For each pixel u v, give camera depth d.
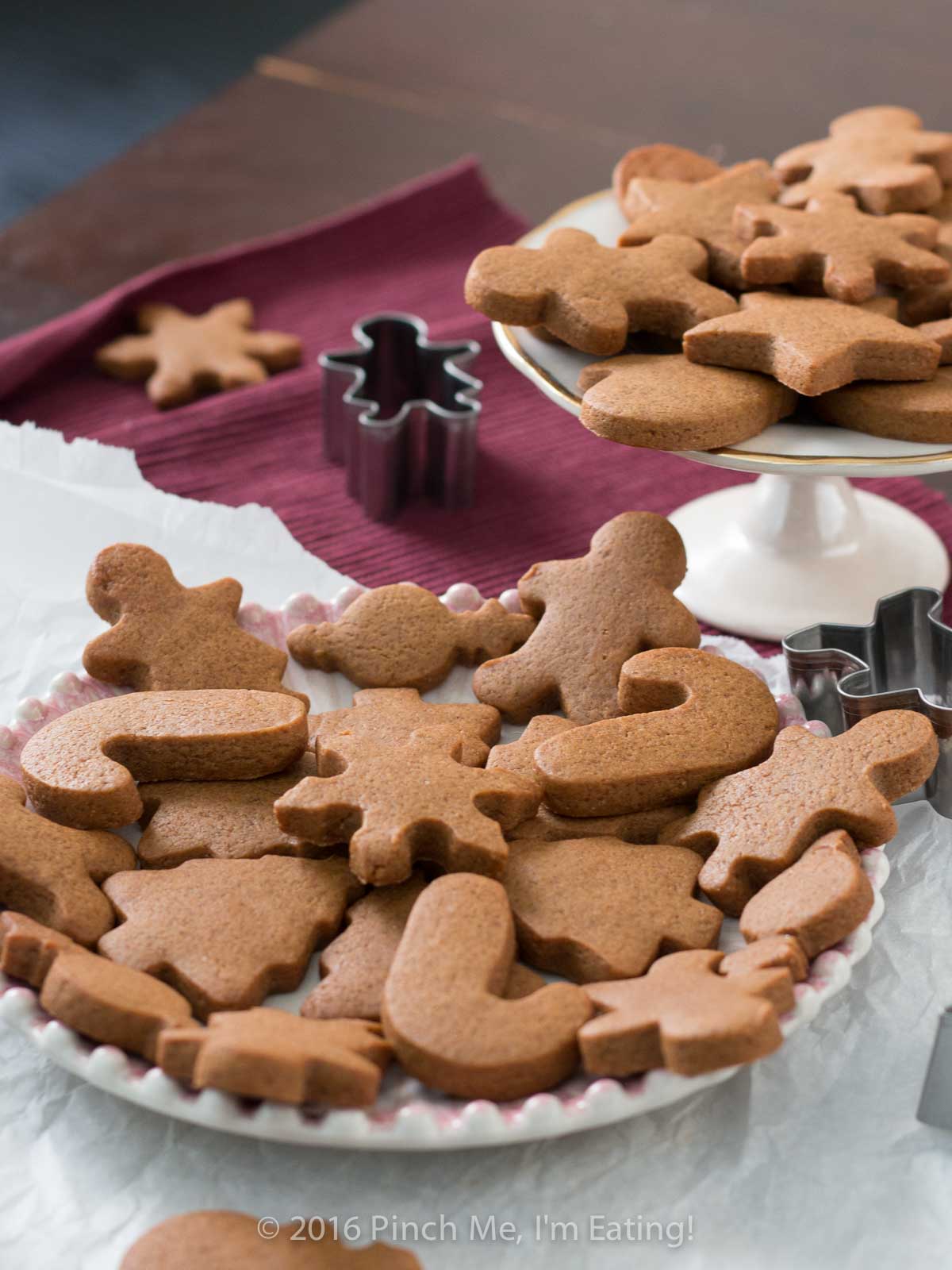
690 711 0.77
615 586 0.82
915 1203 0.69
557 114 1.42
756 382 0.82
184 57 1.56
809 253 0.86
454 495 1.00
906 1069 0.72
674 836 0.75
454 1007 0.68
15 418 1.06
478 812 0.73
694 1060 0.66
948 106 1.43
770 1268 0.67
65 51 1.57
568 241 0.86
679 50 1.54
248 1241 0.66
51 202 1.28
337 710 0.80
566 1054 0.67
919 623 0.82
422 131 1.39
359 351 1.01
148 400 1.08
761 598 0.93
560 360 0.85
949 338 0.82
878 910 0.72
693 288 0.84
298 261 1.18
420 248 1.20
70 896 0.72
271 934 0.71
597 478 1.03
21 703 0.79
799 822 0.73
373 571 0.96
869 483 1.02
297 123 1.40
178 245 1.24
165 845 0.74
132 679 0.81
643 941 0.71
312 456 1.04
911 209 0.90
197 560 0.93
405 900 0.72
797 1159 0.70
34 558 0.92
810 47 1.55
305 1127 0.66
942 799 0.79
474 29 1.58
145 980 0.69
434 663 0.81
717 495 1.00
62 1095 0.71
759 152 1.35
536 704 0.80
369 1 1.63
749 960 0.69
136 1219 0.68
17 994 0.69
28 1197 0.69
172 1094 0.67
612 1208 0.68
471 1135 0.66
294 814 0.73
